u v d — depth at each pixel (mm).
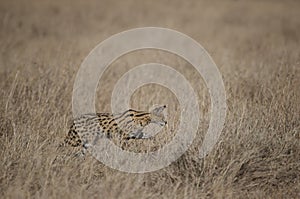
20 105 32219
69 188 23141
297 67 37312
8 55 51969
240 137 26781
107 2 87250
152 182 25125
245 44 60156
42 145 25953
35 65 41812
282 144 26953
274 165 25891
